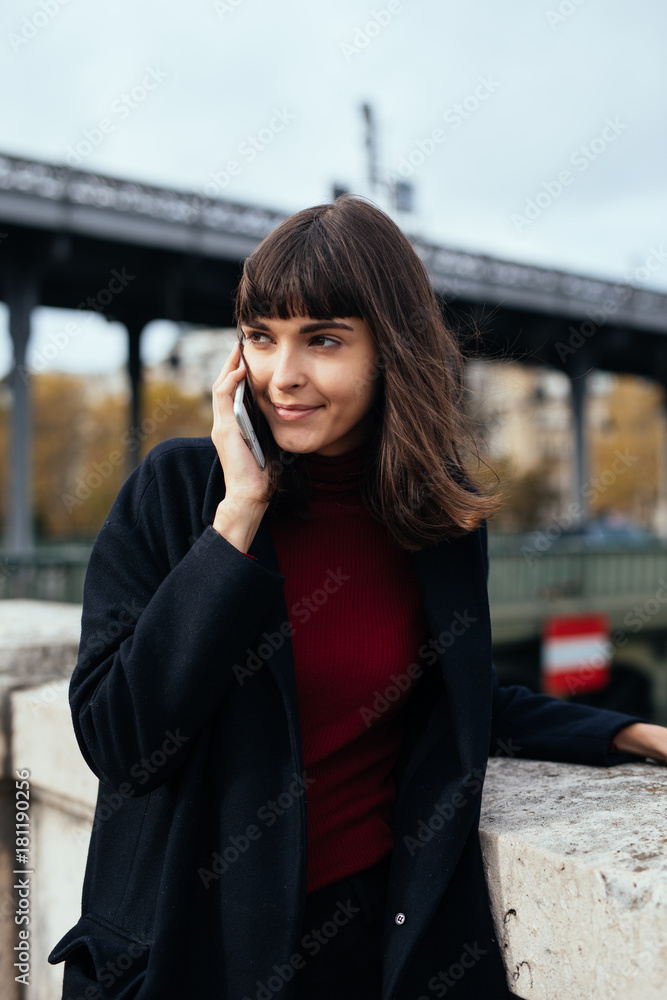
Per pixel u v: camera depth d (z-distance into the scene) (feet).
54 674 6.40
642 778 4.15
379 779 3.80
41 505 117.50
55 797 5.75
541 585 36.70
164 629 3.09
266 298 3.25
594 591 38.24
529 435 160.97
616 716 4.44
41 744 5.69
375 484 3.63
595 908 2.99
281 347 3.34
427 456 3.46
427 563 3.69
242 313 3.39
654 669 40.37
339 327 3.28
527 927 3.29
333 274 3.21
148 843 3.37
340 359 3.32
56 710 5.49
